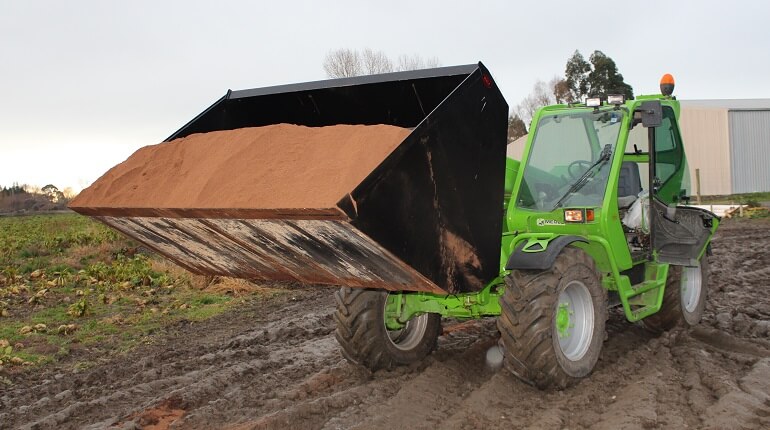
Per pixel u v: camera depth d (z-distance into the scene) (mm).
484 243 4855
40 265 14438
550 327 4883
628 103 5883
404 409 4820
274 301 10984
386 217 4074
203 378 6262
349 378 5746
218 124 5934
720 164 32656
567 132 5887
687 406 4641
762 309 7734
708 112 32688
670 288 6586
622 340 6492
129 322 9648
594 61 54250
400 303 5762
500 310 5395
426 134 4242
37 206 52750
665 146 6602
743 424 4215
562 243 5082
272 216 4152
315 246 4383
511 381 5211
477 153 4676
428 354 6238
